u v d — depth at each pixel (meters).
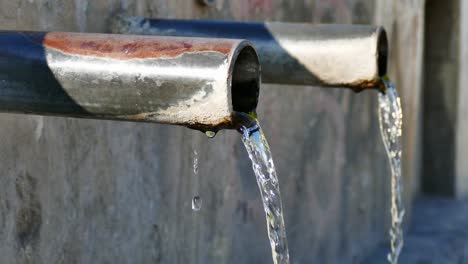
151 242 3.60
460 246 6.88
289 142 4.92
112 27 3.14
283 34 2.98
